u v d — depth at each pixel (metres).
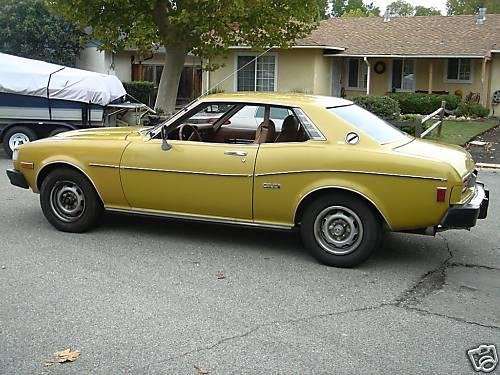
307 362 4.11
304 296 5.36
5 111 13.21
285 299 5.27
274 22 17.12
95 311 4.90
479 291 5.60
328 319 4.86
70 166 7.12
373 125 6.55
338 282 5.75
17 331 4.50
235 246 6.85
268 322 4.76
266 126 6.50
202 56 17.95
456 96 25.56
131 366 4.01
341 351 4.29
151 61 31.80
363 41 27.83
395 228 6.03
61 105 13.31
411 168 5.82
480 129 20.64
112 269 5.96
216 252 6.61
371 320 4.86
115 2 15.91
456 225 5.84
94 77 13.50
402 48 26.72
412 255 6.69
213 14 15.88
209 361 4.09
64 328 4.57
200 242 6.97
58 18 28.06
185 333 4.52
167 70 17.73
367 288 5.61
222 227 7.64
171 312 4.91
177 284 5.57
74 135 7.39
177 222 7.82
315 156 6.10
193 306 5.05
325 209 6.16
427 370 4.05
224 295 5.32
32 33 28.09
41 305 5.00
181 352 4.21
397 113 17.98
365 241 6.07
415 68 27.61
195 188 6.57
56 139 7.31
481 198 6.22
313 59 25.41
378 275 5.98
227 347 4.30
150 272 5.89
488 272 6.15
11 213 8.15
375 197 5.93
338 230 6.16
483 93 25.98
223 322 4.74
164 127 6.76
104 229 7.43
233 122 6.85
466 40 26.62
